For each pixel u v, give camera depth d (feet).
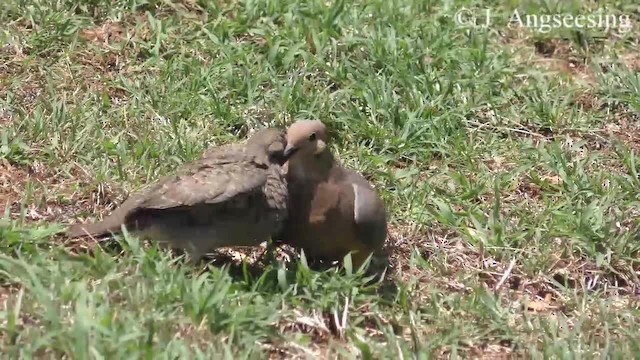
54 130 38.60
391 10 48.08
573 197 39.55
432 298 32.86
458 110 43.21
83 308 27.96
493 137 42.75
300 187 32.42
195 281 29.76
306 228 32.48
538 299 35.01
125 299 29.43
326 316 31.19
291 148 32.01
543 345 31.83
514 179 40.40
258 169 31.55
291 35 45.34
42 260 30.63
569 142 43.16
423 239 36.73
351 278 31.65
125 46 44.16
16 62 42.65
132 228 31.50
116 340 27.17
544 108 44.37
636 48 50.49
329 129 41.29
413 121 42.01
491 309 32.94
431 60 45.96
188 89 42.32
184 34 45.27
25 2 45.03
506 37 50.08
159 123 40.27
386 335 30.81
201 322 28.73
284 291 31.01
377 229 32.78
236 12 46.96
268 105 42.04
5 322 28.17
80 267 30.50
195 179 30.96
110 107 40.98
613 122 45.19
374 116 42.42
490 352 31.76
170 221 31.12
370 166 39.78
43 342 27.09
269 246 33.06
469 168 40.88
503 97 45.01
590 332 32.73
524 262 35.86
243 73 43.11
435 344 30.99
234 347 28.55
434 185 39.29
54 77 41.96
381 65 44.96
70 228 31.99
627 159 41.86
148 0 46.65
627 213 38.83
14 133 38.14
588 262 36.45
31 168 37.22
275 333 29.76
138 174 36.96
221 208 30.96
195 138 39.45
